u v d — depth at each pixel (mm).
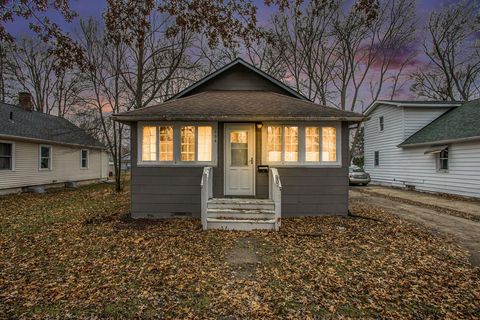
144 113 8359
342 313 3531
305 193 8758
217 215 7625
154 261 5188
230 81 11086
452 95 27844
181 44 18094
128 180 24594
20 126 15703
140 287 4188
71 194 15250
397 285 4281
